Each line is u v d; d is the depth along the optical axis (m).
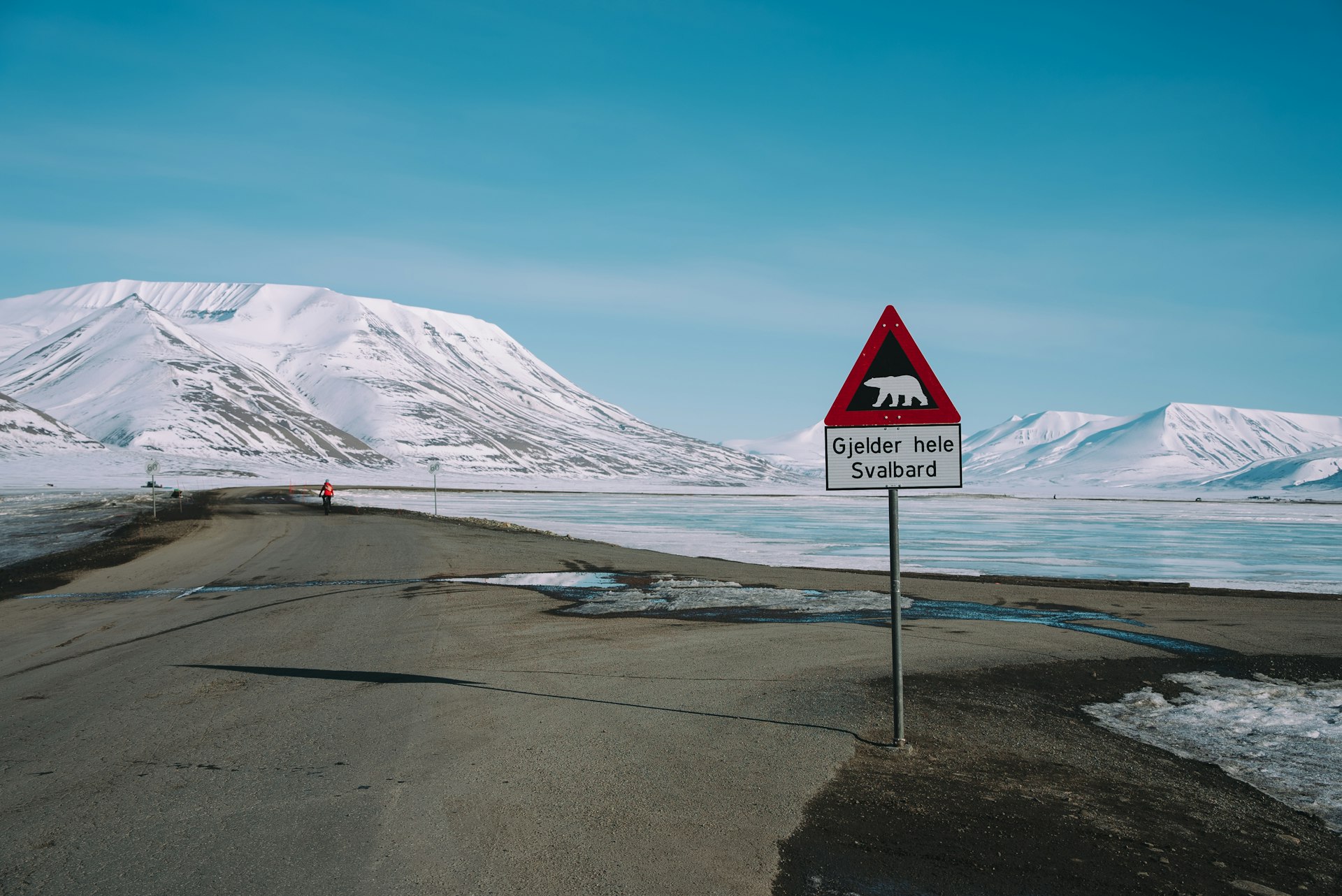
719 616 13.26
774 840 4.63
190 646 10.56
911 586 17.73
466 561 21.73
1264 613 14.24
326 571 19.48
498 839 4.62
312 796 5.27
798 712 7.31
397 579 18.00
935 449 6.14
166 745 6.37
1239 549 33.84
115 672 9.15
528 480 199.25
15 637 11.59
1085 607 14.91
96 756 6.14
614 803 5.14
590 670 9.07
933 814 5.01
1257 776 5.91
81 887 4.09
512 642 10.85
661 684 8.43
